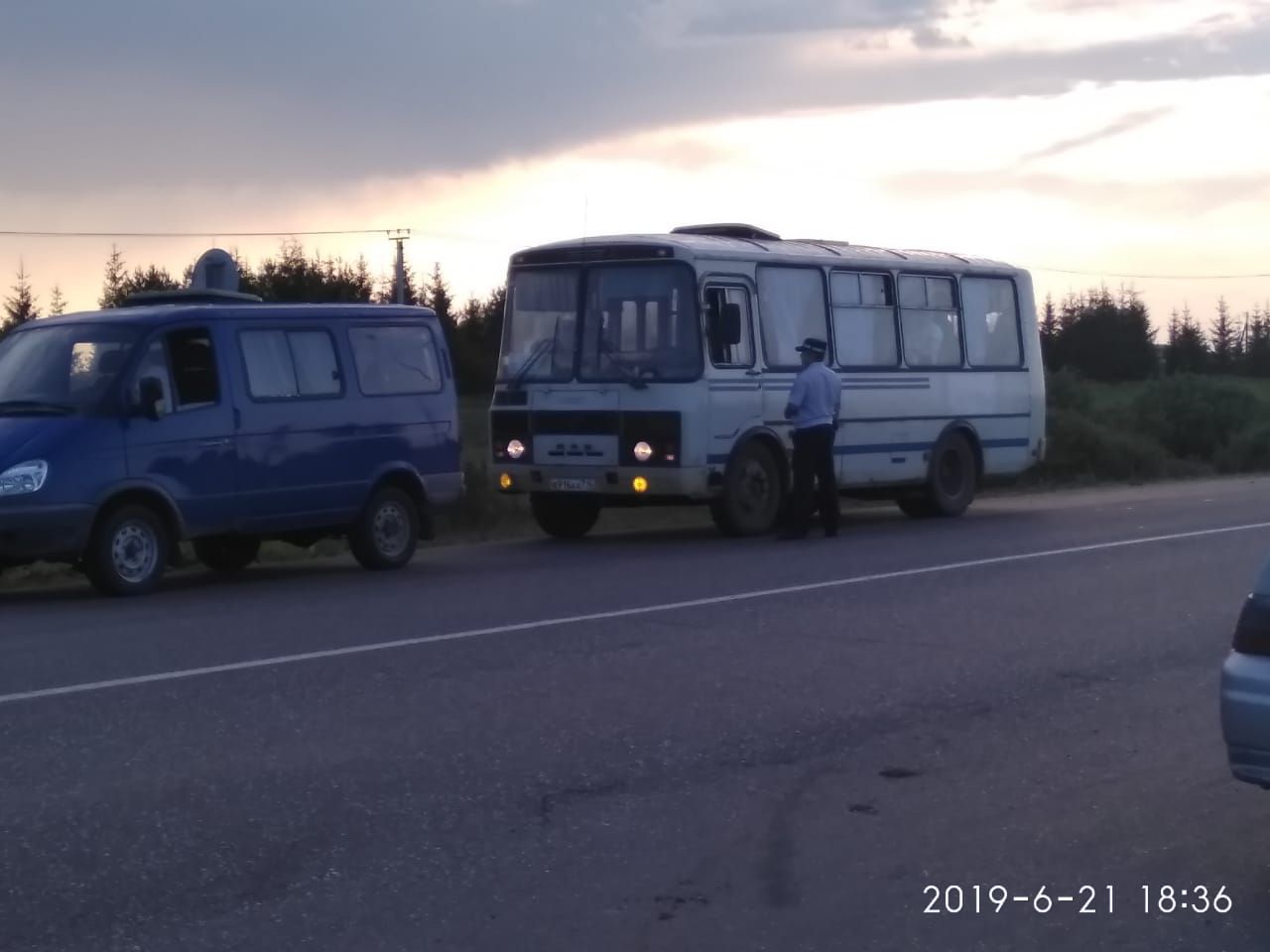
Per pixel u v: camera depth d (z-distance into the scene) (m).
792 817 7.02
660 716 8.84
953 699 9.30
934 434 20.17
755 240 18.39
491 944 5.55
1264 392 60.97
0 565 12.96
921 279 20.03
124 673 9.93
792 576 14.44
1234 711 5.98
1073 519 20.56
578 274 17.56
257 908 5.89
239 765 7.80
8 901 5.95
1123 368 73.69
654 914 5.84
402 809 7.09
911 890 6.12
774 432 17.94
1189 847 6.63
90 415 13.02
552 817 6.99
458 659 10.41
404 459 15.32
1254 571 14.75
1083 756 8.06
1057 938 5.65
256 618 12.18
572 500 18.41
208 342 13.84
